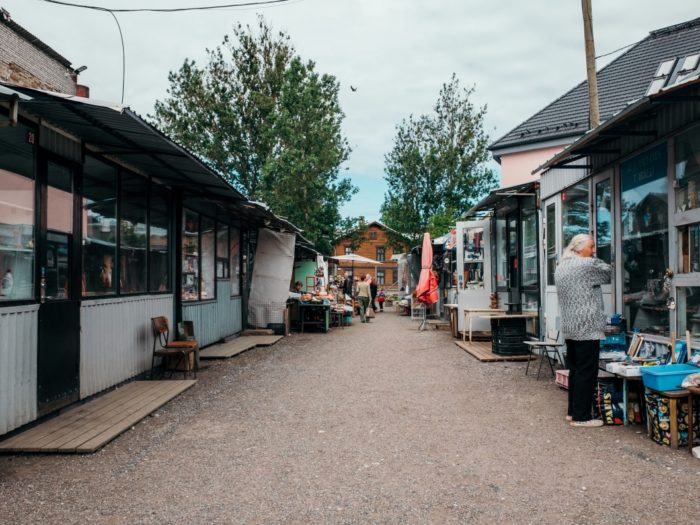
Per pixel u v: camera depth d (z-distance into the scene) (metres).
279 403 7.11
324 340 14.77
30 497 4.07
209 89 35.53
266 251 15.89
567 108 16.12
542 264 10.81
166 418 6.38
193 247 11.49
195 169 8.38
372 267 63.78
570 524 3.51
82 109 5.50
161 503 3.94
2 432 5.26
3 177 5.34
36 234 5.89
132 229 8.55
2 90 4.73
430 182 37.00
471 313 13.12
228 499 4.00
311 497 4.02
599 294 5.83
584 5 10.02
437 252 22.47
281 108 31.31
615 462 4.64
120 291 8.11
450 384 8.23
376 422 6.11
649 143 6.61
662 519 3.54
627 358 6.51
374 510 3.78
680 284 5.97
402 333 16.58
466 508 3.79
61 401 6.37
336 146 32.12
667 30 14.93
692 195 5.82
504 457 4.85
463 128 36.94
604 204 8.05
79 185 6.86
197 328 11.77
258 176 35.72
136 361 8.61
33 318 5.81
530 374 8.94
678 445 4.99
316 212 30.78
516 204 12.68
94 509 3.84
